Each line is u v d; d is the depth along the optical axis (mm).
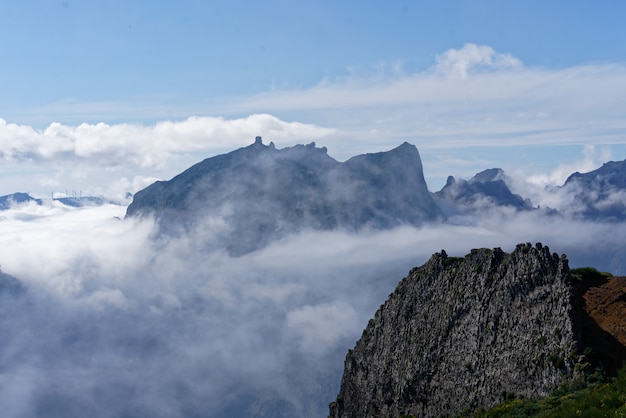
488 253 74438
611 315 61750
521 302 65688
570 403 47906
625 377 46938
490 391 63500
